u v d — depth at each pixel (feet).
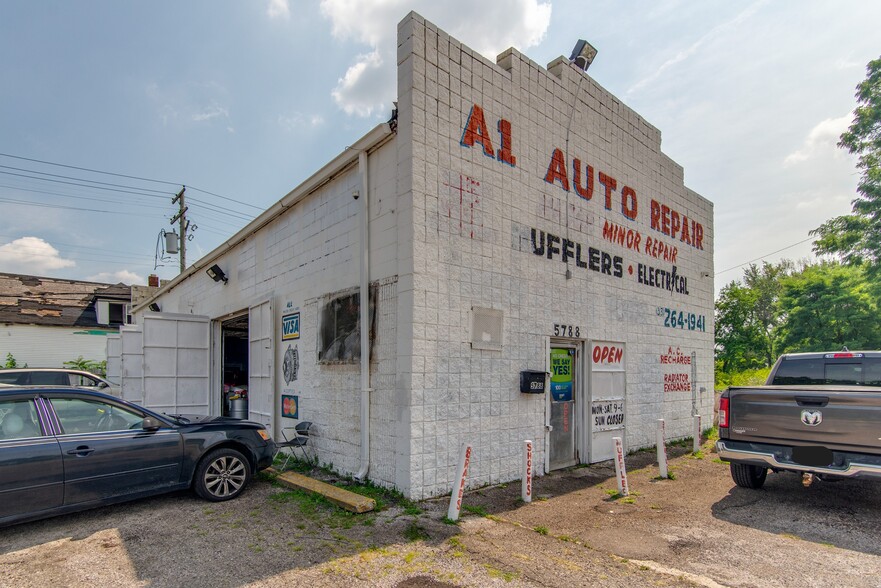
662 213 37.01
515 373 24.53
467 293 22.71
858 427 18.20
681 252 38.93
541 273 26.43
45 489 16.84
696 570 14.28
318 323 27.63
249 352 35.81
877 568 14.34
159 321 39.34
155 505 19.95
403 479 20.48
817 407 19.17
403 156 21.62
